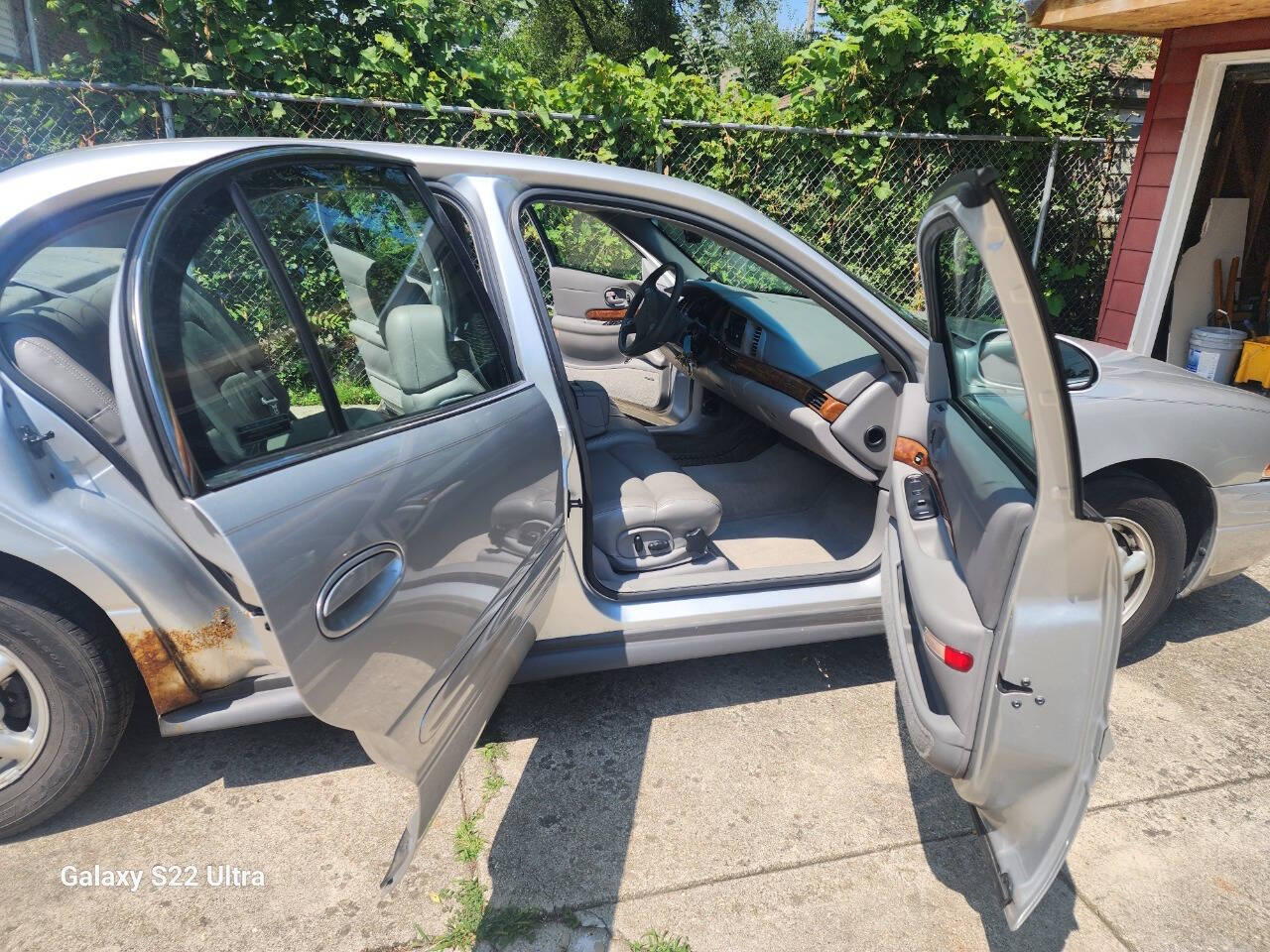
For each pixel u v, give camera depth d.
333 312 1.64
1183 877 1.98
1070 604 1.52
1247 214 6.86
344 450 1.45
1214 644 2.96
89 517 1.77
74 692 1.93
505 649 1.87
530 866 1.99
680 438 3.71
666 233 3.52
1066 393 1.35
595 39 24.86
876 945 1.79
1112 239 6.71
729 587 2.41
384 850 2.04
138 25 4.97
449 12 5.35
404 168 1.96
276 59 4.92
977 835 1.91
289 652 1.18
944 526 2.06
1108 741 1.63
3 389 1.72
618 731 2.46
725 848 2.05
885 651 2.88
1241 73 6.34
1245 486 2.63
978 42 5.80
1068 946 1.80
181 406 1.22
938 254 2.02
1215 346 6.35
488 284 2.14
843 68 5.83
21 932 1.79
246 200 1.50
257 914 1.86
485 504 1.74
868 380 2.58
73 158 1.82
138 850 2.03
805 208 6.07
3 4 8.30
